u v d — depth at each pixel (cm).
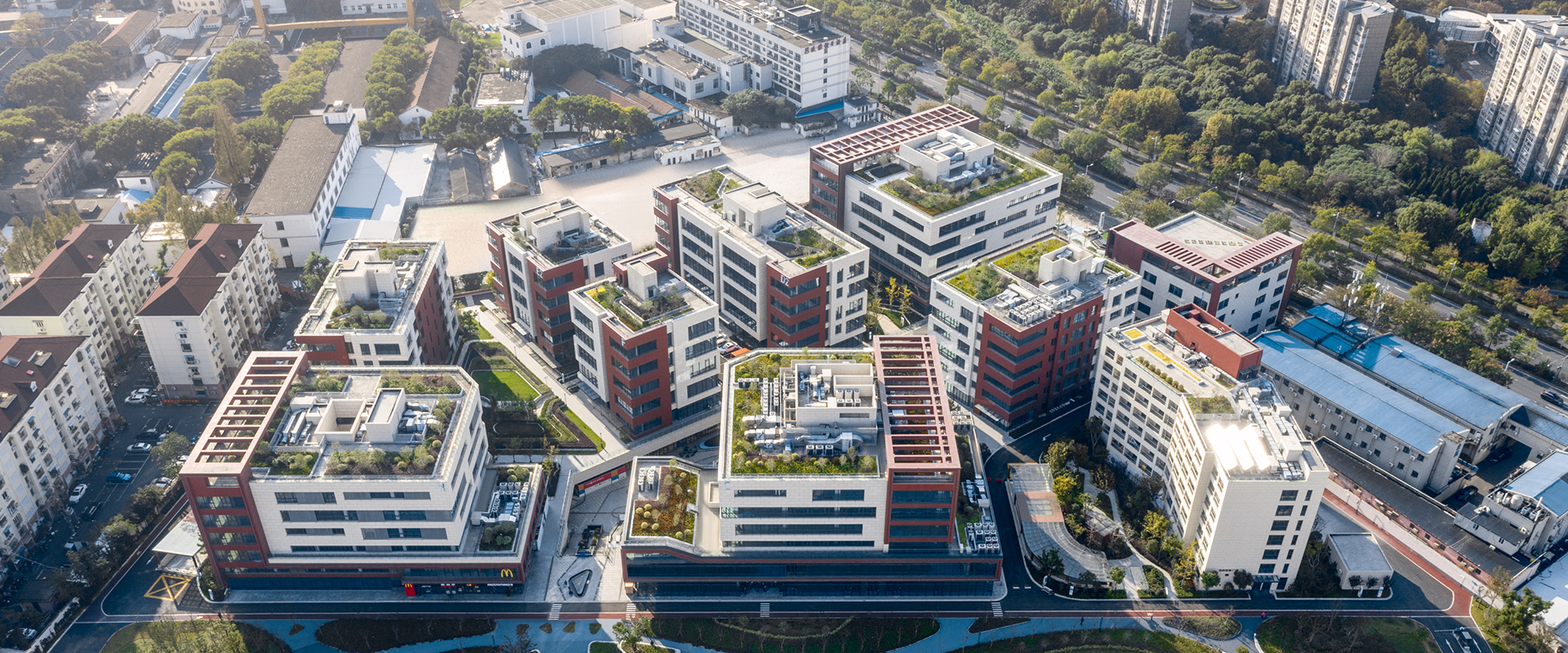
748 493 19888
